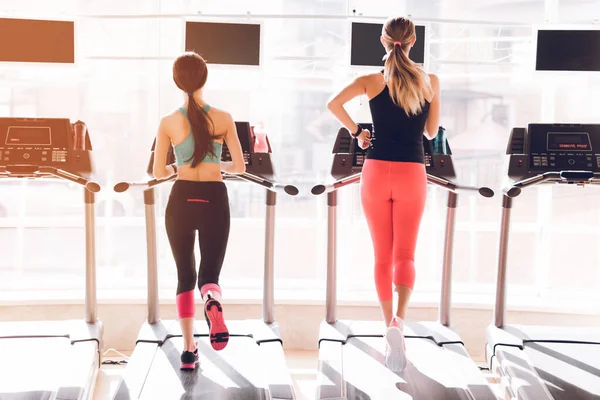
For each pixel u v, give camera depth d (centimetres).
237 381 271
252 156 334
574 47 378
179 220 267
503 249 348
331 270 354
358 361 298
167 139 270
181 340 325
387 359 277
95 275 349
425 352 313
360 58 374
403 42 275
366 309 400
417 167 277
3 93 550
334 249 354
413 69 273
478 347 397
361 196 284
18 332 333
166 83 522
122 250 627
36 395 256
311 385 336
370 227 285
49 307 390
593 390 269
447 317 358
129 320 393
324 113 625
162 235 468
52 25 374
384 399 254
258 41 375
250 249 682
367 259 609
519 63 441
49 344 316
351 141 332
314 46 603
